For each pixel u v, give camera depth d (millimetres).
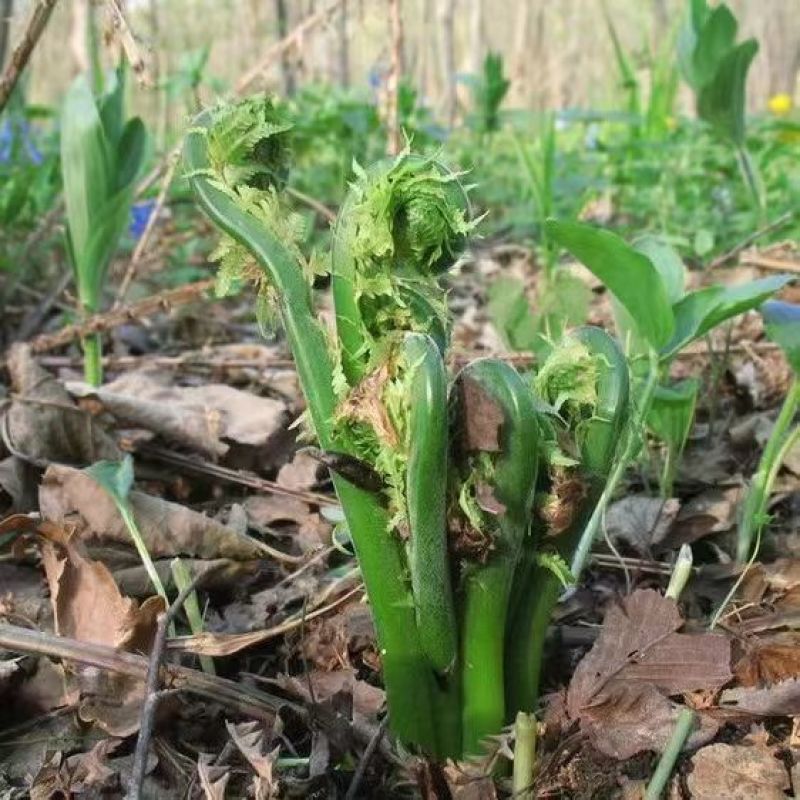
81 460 541
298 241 293
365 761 326
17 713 373
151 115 1936
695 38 922
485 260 1244
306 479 574
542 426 289
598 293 889
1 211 973
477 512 278
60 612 396
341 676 383
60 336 664
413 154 277
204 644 380
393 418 269
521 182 1528
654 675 345
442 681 314
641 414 406
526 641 320
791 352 427
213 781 328
